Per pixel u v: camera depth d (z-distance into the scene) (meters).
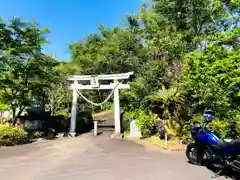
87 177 6.01
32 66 14.56
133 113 14.70
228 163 6.00
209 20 15.91
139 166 7.05
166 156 8.45
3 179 5.91
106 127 20.39
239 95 9.74
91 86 17.22
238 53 10.32
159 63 13.88
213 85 9.88
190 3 15.59
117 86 16.66
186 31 15.63
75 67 24.39
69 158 8.41
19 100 15.05
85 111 24.83
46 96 22.14
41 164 7.47
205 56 10.40
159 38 14.99
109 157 8.48
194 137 7.02
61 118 20.50
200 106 10.96
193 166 6.98
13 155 9.09
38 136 15.31
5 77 13.72
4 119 16.98
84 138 14.87
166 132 10.62
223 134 9.35
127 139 12.90
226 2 14.90
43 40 14.51
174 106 11.66
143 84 14.21
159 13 17.06
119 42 23.89
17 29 13.64
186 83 10.86
